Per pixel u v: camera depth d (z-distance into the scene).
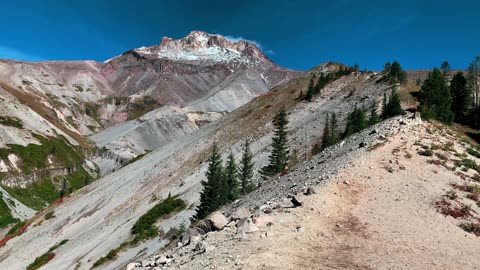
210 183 78.56
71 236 105.31
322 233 23.64
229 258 19.62
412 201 29.55
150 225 85.81
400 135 43.03
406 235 24.41
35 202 185.50
